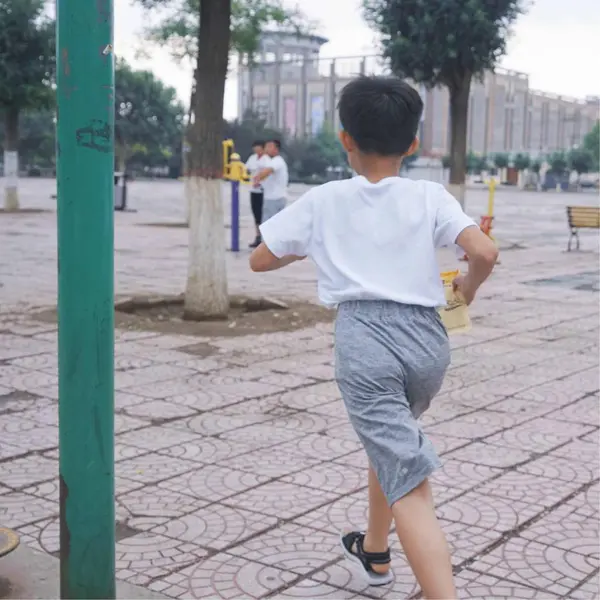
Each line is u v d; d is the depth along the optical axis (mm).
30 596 2932
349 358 2533
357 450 4496
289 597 2984
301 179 68375
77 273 2389
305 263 13125
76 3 2277
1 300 8914
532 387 5840
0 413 5043
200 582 3082
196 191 7816
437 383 2613
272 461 4320
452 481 4082
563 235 20500
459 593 3021
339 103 2713
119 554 3295
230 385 5754
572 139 107750
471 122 95625
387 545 3045
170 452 4434
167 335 7312
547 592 3037
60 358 2449
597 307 9336
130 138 56125
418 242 2578
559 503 3832
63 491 2520
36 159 62656
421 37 14500
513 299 9852
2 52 20094
